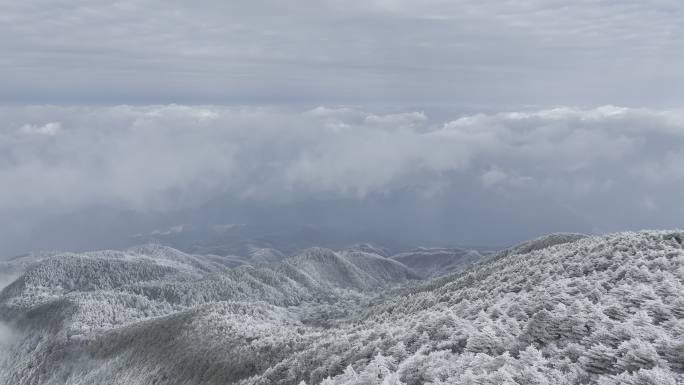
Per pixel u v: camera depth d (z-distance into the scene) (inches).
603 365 1828.2
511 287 4687.5
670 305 2391.7
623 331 2044.8
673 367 1732.3
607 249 4507.9
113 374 7337.6
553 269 4606.3
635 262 3641.7
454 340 2610.7
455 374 1998.0
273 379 3801.7
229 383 4931.1
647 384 1592.0
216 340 6304.1
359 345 3405.5
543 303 2854.3
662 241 4325.8
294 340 5236.2
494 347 2276.1
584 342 2107.5
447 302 5393.7
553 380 1769.2
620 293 2770.7
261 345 5378.9
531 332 2352.4
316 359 3656.5
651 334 1978.3
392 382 2121.1
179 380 5816.9
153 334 7800.2
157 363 6609.3
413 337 2992.1
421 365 2231.8
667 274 3120.1
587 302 2501.2
